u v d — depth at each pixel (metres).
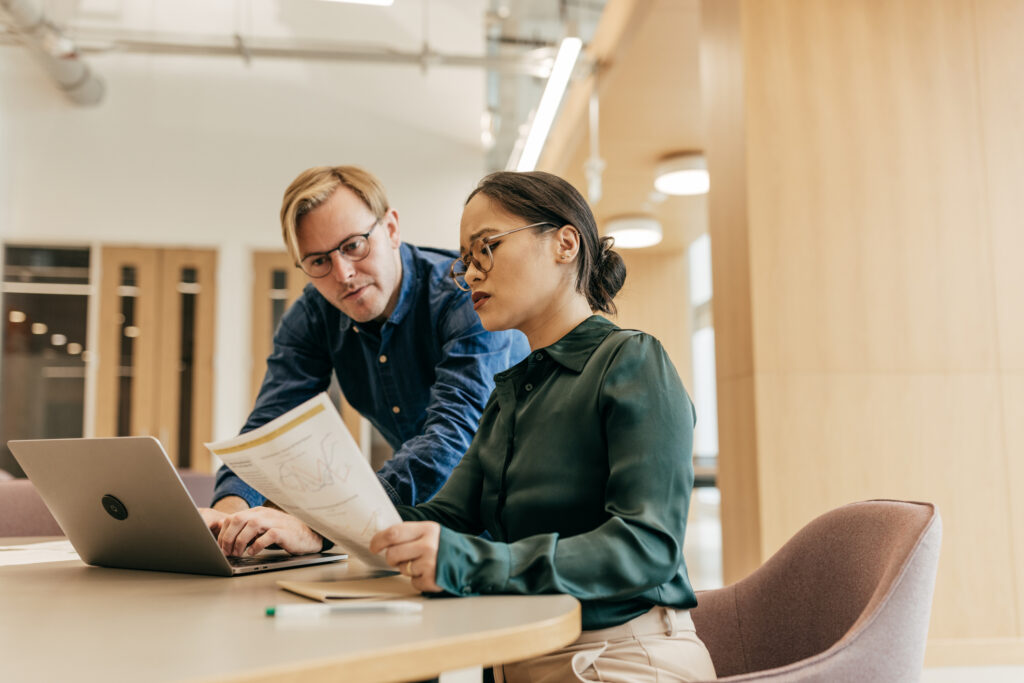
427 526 0.82
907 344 3.15
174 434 6.87
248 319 7.08
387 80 7.51
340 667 0.58
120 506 1.10
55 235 6.87
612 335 1.07
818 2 3.29
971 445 3.11
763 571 1.21
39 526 2.10
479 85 7.59
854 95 3.25
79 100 6.91
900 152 3.23
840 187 3.21
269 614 0.77
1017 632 3.00
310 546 1.24
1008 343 3.17
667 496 0.91
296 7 7.42
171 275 7.05
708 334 9.05
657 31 4.43
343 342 1.86
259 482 0.90
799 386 3.11
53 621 0.77
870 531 1.09
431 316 1.74
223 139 7.21
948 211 3.21
